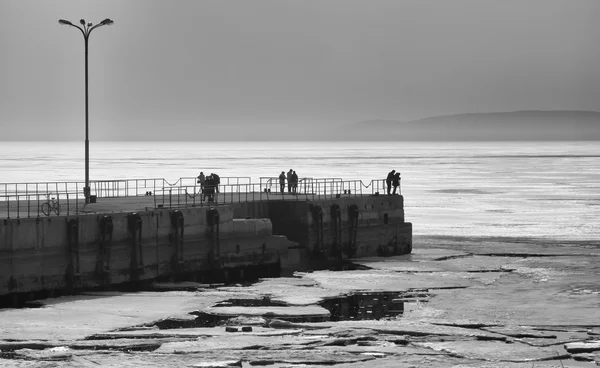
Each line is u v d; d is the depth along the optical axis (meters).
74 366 46.16
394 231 95.25
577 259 88.88
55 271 62.88
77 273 64.12
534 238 107.12
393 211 96.50
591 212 139.88
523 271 81.19
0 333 53.12
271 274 79.56
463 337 54.25
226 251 75.69
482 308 63.78
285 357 48.75
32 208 75.19
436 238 107.44
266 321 57.94
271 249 79.75
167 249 71.00
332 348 50.94
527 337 54.47
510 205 152.62
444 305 64.94
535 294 69.31
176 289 68.75
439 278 76.94
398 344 52.41
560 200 163.25
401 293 69.88
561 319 60.09
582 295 68.94
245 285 72.12
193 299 64.25
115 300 62.78
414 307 64.19
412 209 144.62
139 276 68.44
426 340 53.47
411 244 97.12
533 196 173.00
